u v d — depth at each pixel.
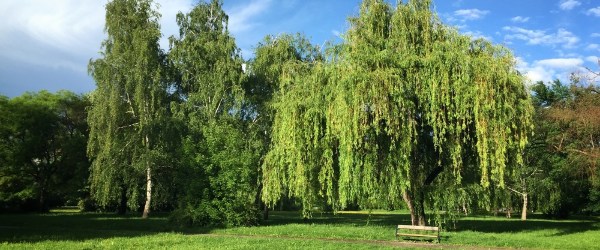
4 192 46.78
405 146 19.80
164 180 37.53
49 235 21.14
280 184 25.22
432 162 23.64
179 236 21.23
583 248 17.16
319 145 22.47
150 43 35.69
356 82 19.67
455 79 19.92
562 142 34.69
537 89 41.78
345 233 21.77
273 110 32.31
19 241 18.53
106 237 20.48
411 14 21.89
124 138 35.97
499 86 20.00
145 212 37.62
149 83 35.44
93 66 35.28
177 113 35.59
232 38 36.75
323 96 22.19
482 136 19.62
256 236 21.70
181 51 36.50
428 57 20.33
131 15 36.34
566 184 41.12
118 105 34.69
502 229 26.78
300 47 35.06
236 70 35.16
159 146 35.47
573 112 31.62
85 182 47.66
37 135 47.69
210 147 28.78
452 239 19.30
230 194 27.59
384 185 20.67
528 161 40.28
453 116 20.17
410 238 19.86
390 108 19.56
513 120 20.22
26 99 48.97
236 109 34.44
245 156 28.89
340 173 20.62
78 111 50.62
